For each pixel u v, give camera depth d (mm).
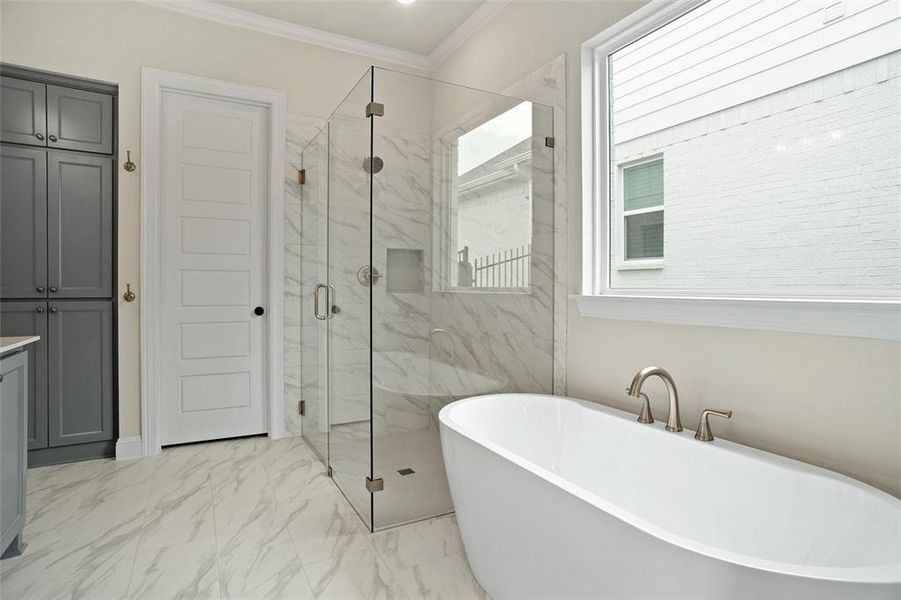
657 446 1741
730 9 1804
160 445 2949
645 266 2145
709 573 956
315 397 2936
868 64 1433
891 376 1320
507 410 2234
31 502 2270
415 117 2225
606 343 2236
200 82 3002
